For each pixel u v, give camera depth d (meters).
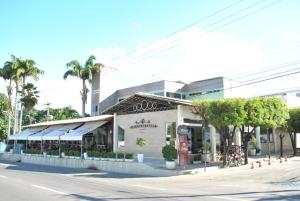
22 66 53.91
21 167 31.20
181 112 26.81
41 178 20.02
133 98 30.55
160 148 28.02
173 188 15.66
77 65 51.91
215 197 12.43
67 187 15.39
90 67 51.78
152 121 29.06
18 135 45.12
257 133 36.97
